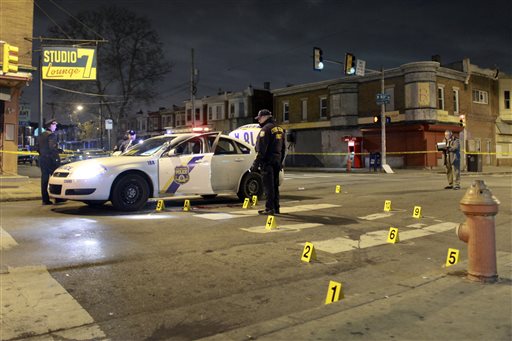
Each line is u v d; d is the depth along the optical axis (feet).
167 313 13.12
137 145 34.12
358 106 122.83
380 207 32.99
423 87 106.42
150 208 32.40
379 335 10.21
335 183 55.83
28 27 60.03
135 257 18.63
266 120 28.12
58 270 16.78
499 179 69.26
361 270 17.69
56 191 29.45
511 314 11.43
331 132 129.18
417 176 76.84
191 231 23.65
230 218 27.58
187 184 32.01
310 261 18.57
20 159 141.38
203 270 17.16
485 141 123.85
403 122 109.81
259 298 14.44
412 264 18.58
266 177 28.32
